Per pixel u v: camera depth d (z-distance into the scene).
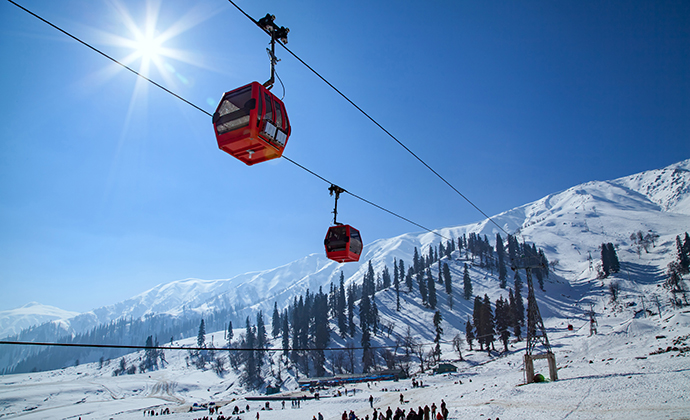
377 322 180.25
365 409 62.41
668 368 44.81
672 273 175.62
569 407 36.56
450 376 85.56
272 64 11.16
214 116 11.42
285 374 143.00
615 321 132.88
